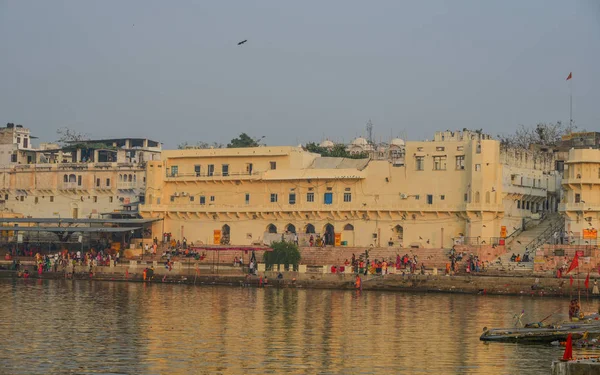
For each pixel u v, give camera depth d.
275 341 69.31
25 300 93.44
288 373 58.56
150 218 135.88
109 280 116.81
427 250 116.81
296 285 108.25
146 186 138.00
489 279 100.81
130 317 81.38
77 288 106.44
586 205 110.19
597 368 49.53
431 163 123.19
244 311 85.75
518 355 63.97
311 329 75.00
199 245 132.75
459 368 59.97
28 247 132.62
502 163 121.25
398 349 66.25
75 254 127.50
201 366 60.31
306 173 129.00
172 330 74.19
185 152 137.12
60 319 79.88
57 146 164.62
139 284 112.50
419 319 80.69
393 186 125.12
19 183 150.50
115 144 159.00
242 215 132.75
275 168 132.12
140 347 66.50
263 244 129.25
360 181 126.94
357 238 126.69
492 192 118.69
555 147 139.50
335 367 60.28
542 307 89.00
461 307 88.94
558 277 99.56
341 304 91.38
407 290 103.94
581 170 110.81
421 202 123.31
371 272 107.19
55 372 58.34
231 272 111.75
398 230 124.94
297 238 127.69
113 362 61.28
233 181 133.62
